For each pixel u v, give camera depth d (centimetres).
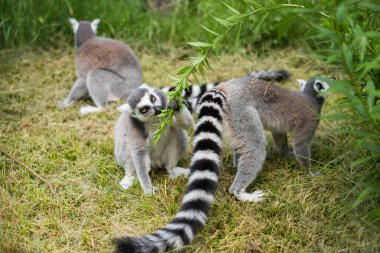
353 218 243
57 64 344
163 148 268
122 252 229
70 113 305
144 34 364
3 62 341
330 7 226
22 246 237
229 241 240
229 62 344
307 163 267
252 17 336
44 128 294
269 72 268
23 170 267
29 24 356
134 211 252
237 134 255
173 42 364
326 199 253
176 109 256
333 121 288
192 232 234
